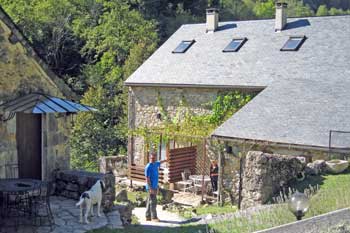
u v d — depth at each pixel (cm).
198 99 2272
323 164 1415
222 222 1080
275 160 1378
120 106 3581
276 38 2344
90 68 4062
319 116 1662
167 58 2555
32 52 1188
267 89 1975
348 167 1418
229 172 1744
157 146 2347
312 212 1015
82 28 4431
